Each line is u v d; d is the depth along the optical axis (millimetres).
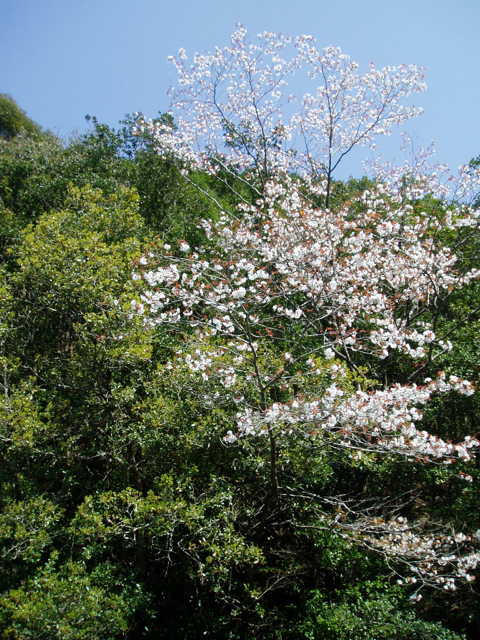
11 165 15094
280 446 7035
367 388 8148
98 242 9133
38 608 5141
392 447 5844
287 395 7766
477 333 9531
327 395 5438
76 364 7770
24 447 7059
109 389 8211
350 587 7309
